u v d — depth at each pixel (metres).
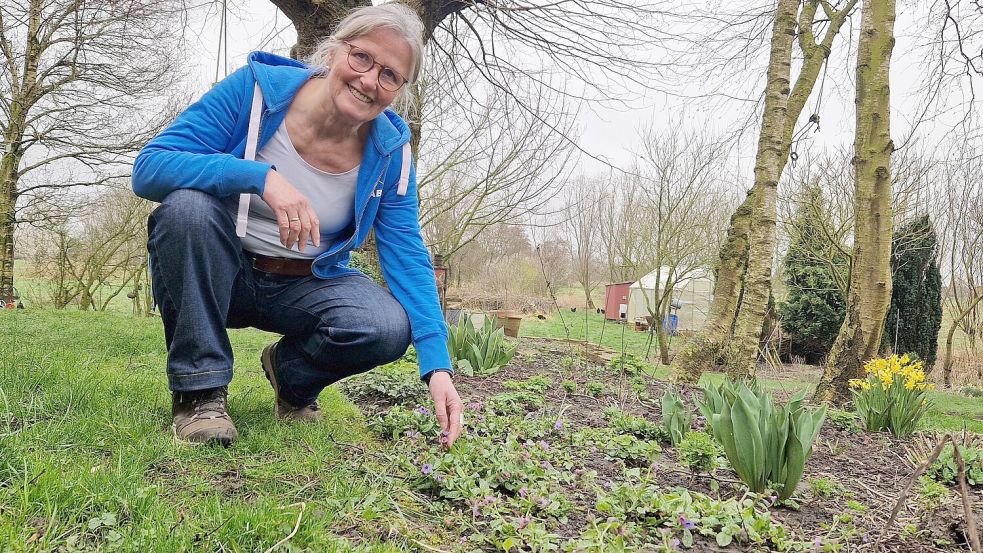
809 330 16.12
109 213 15.55
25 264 15.54
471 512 1.97
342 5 6.77
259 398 2.97
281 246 2.30
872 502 2.73
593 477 2.35
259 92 2.16
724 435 2.56
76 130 13.48
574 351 6.89
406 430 2.65
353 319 2.28
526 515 1.92
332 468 2.09
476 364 4.84
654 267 17.20
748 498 2.47
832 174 13.13
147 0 8.73
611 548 1.71
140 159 2.09
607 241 18.73
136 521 1.48
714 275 16.86
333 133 2.19
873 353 6.45
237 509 1.55
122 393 2.55
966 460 3.29
